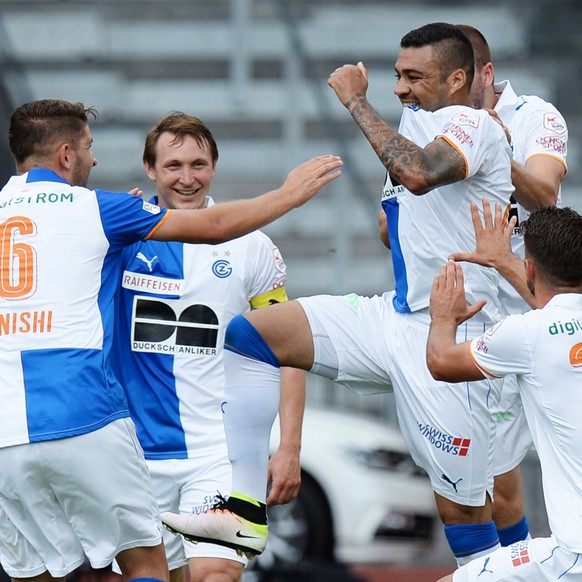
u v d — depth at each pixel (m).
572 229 14.96
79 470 15.30
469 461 17.05
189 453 18.16
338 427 31.81
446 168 15.94
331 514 30.73
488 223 16.16
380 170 47.97
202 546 17.56
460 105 17.06
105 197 15.84
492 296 17.33
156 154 19.05
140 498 15.76
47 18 52.34
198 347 18.36
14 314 15.47
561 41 50.44
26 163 16.45
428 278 17.11
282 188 15.92
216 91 50.72
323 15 53.44
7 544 16.33
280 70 52.56
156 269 18.47
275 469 18.22
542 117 19.48
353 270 45.66
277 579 28.56
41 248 15.56
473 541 17.48
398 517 31.17
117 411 15.64
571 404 14.66
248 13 49.59
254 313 17.44
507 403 19.17
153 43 52.31
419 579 29.25
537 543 14.88
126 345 18.34
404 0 53.28
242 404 17.16
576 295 14.97
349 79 16.77
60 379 15.30
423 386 17.05
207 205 19.33
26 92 43.56
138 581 15.77
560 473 14.80
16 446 15.29
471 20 51.34
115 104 50.41
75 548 16.08
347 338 17.48
